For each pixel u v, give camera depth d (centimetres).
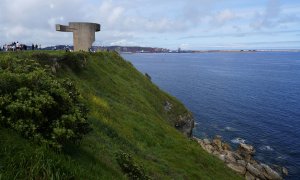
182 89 12962
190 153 2827
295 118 8212
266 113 8738
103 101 2831
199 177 2378
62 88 1105
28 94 967
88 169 999
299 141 6450
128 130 2531
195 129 7225
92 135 1702
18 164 790
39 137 923
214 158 3350
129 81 4706
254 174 4638
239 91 12575
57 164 858
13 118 930
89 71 3666
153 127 3052
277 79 17250
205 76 18338
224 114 8594
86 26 4394
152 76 17950
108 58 5062
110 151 1580
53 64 2823
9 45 3528
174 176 2094
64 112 1059
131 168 1380
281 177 4825
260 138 6656
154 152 2456
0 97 932
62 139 979
